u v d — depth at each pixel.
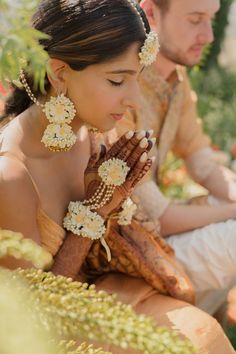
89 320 1.35
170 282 2.40
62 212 2.16
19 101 2.18
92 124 2.07
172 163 3.86
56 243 2.12
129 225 2.42
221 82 6.17
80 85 2.01
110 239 2.31
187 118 3.18
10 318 1.21
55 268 2.11
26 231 2.04
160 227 2.85
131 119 2.72
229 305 2.78
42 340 1.23
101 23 1.96
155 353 1.35
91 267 2.42
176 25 2.85
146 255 2.41
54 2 2.00
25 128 2.08
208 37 2.88
